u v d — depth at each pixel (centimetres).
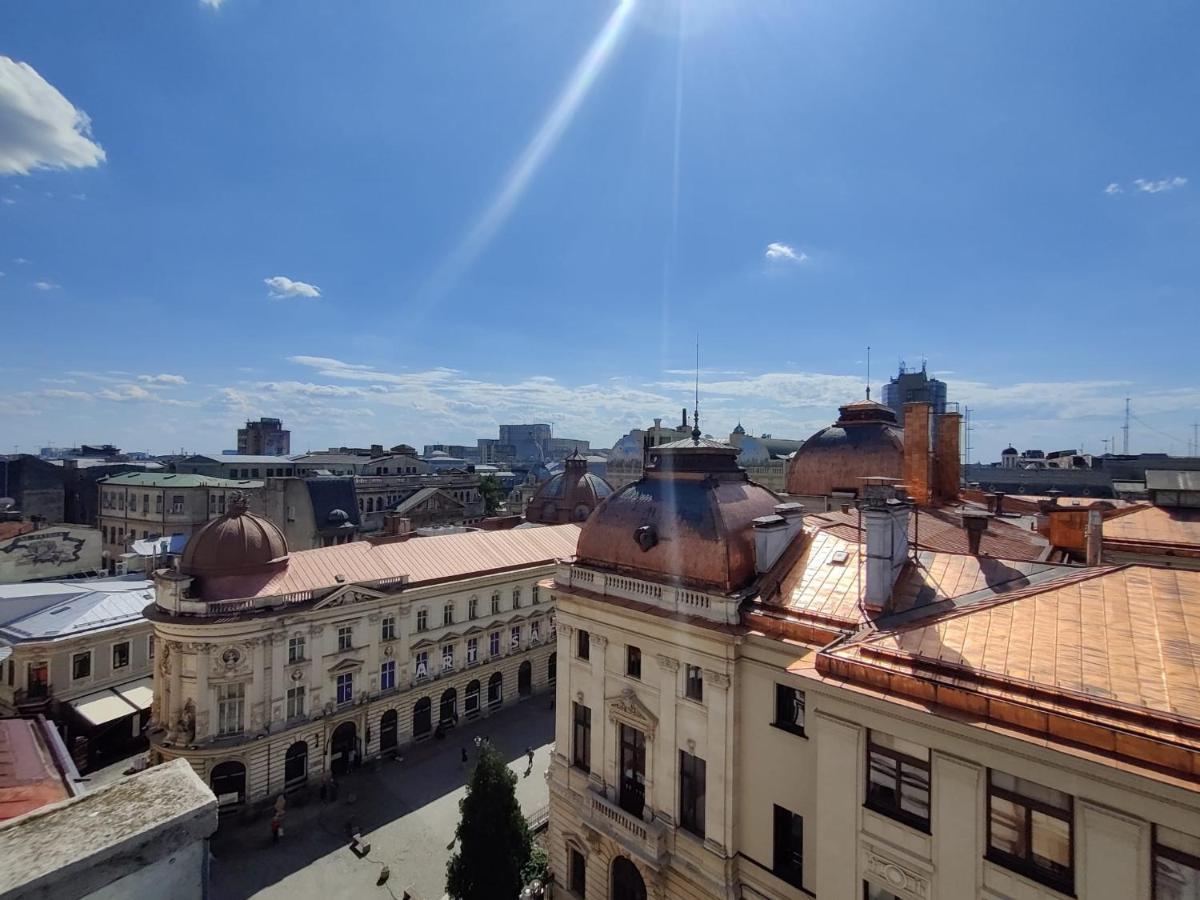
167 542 8038
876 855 1795
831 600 2455
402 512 11200
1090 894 1436
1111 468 10000
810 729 2302
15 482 11162
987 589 2239
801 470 4609
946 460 4225
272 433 19975
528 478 19788
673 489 3122
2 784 841
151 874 498
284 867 3791
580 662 3177
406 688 5222
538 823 3988
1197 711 1362
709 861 2556
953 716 1605
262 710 4378
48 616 5147
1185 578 1811
